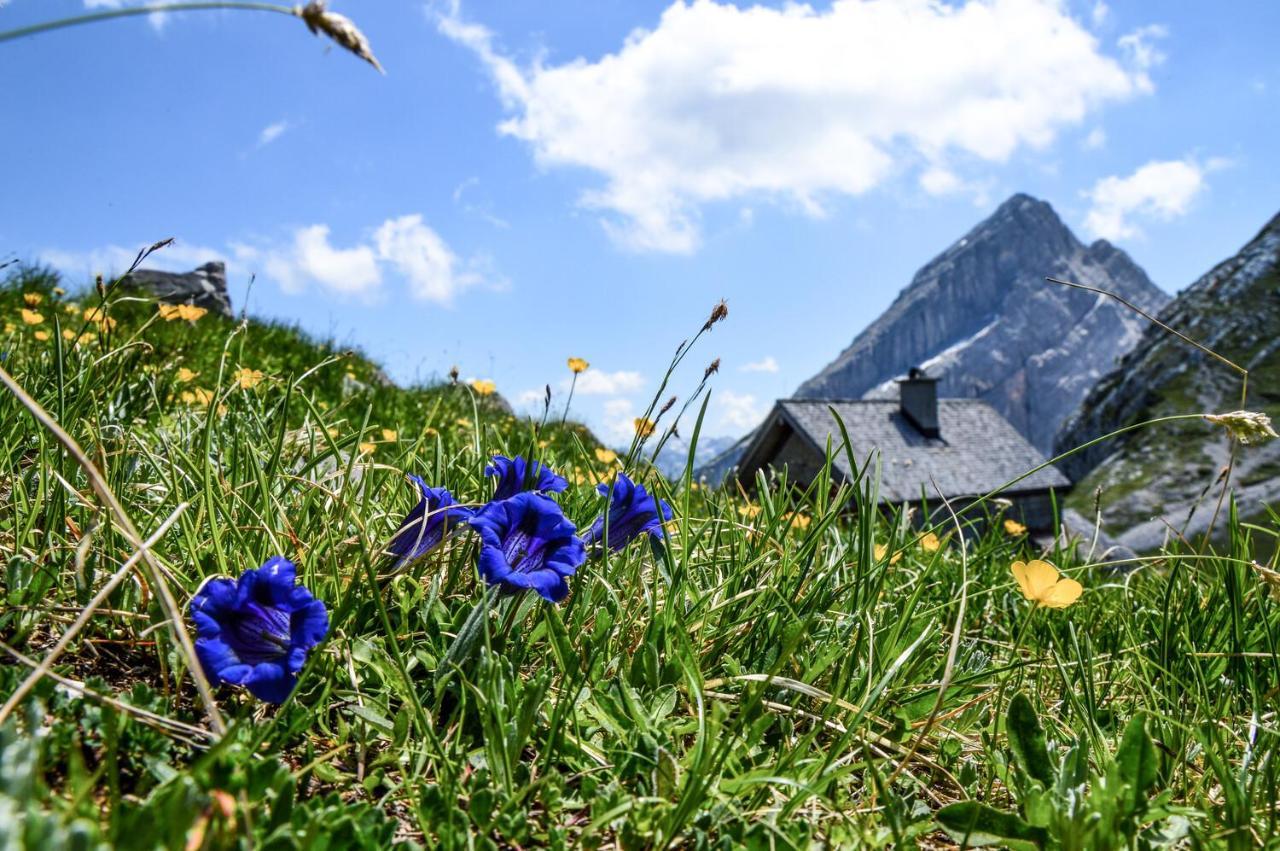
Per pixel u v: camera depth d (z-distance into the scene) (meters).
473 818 1.92
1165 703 3.13
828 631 2.95
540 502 2.27
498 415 9.75
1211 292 76.25
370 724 2.22
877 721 2.56
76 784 1.48
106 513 2.58
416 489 3.36
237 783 1.68
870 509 3.07
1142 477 55.34
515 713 2.21
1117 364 80.25
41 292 9.46
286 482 3.19
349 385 8.80
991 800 2.45
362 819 1.77
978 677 2.84
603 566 2.91
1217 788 2.53
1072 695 2.88
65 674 2.15
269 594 1.91
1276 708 3.00
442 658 2.33
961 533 2.88
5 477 3.06
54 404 3.40
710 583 3.27
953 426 45.38
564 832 1.89
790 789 2.18
